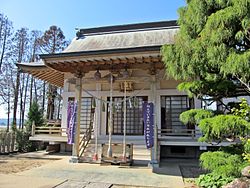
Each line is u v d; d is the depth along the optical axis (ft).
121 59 25.86
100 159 27.02
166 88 34.58
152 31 41.91
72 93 38.06
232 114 14.79
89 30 44.83
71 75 38.27
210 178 16.39
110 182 18.35
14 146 36.99
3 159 30.14
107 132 36.01
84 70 29.07
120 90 35.60
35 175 20.51
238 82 15.80
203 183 16.35
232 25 11.85
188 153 32.89
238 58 11.06
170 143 29.19
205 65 14.26
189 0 15.99
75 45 41.01
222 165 13.84
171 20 41.88
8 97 71.67
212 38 12.16
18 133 37.96
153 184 17.92
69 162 27.55
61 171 22.36
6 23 71.05
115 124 36.11
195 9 14.42
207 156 14.75
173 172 22.47
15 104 69.21
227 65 11.68
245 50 12.47
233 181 13.53
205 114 15.12
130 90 35.17
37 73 37.91
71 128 28.22
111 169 23.61
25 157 31.86
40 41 80.59
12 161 28.58
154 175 21.07
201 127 13.48
